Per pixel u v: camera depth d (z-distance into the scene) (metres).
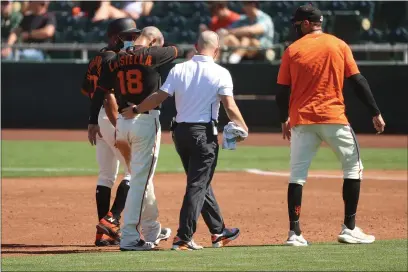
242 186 47.44
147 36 28.48
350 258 23.55
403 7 87.44
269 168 56.53
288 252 25.36
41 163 58.91
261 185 47.88
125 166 29.84
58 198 42.59
